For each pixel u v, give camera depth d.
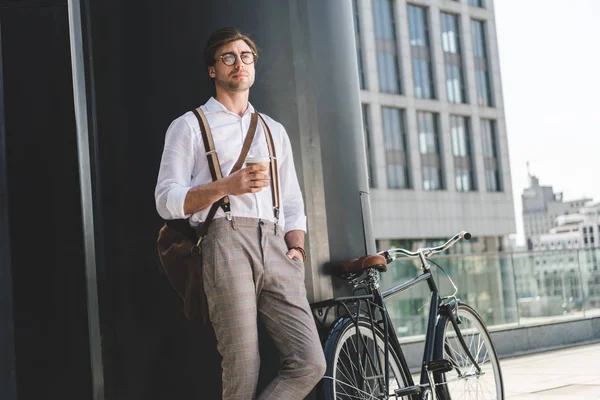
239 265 2.56
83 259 3.19
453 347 3.72
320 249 3.34
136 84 3.20
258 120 2.75
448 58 46.84
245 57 2.72
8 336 3.11
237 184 2.45
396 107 44.25
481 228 47.28
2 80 3.21
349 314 3.12
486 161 47.75
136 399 3.11
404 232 43.69
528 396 6.22
